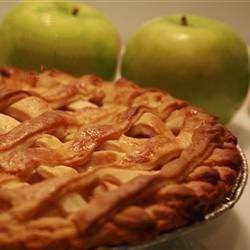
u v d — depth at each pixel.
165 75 0.46
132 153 0.35
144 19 0.62
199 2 0.62
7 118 0.38
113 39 0.49
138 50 0.47
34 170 0.34
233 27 0.63
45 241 0.30
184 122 0.39
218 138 0.38
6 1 0.58
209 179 0.34
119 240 0.31
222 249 0.37
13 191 0.31
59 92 0.41
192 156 0.35
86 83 0.43
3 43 0.47
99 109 0.40
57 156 0.35
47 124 0.37
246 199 0.41
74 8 0.48
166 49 0.45
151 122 0.38
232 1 0.62
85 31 0.47
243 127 0.50
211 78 0.46
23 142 0.36
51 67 0.47
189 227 0.33
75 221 0.31
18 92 0.40
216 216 0.34
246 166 0.38
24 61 0.47
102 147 0.37
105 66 0.49
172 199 0.32
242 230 0.39
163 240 0.32
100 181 0.33
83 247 0.31
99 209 0.31
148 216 0.31
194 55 0.45
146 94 0.42
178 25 0.47
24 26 0.46
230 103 0.47
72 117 0.38
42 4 0.47
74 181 0.32
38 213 0.31
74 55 0.47
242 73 0.47
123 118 0.38
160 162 0.35
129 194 0.32
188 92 0.46
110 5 0.62
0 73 0.43
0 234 0.30
